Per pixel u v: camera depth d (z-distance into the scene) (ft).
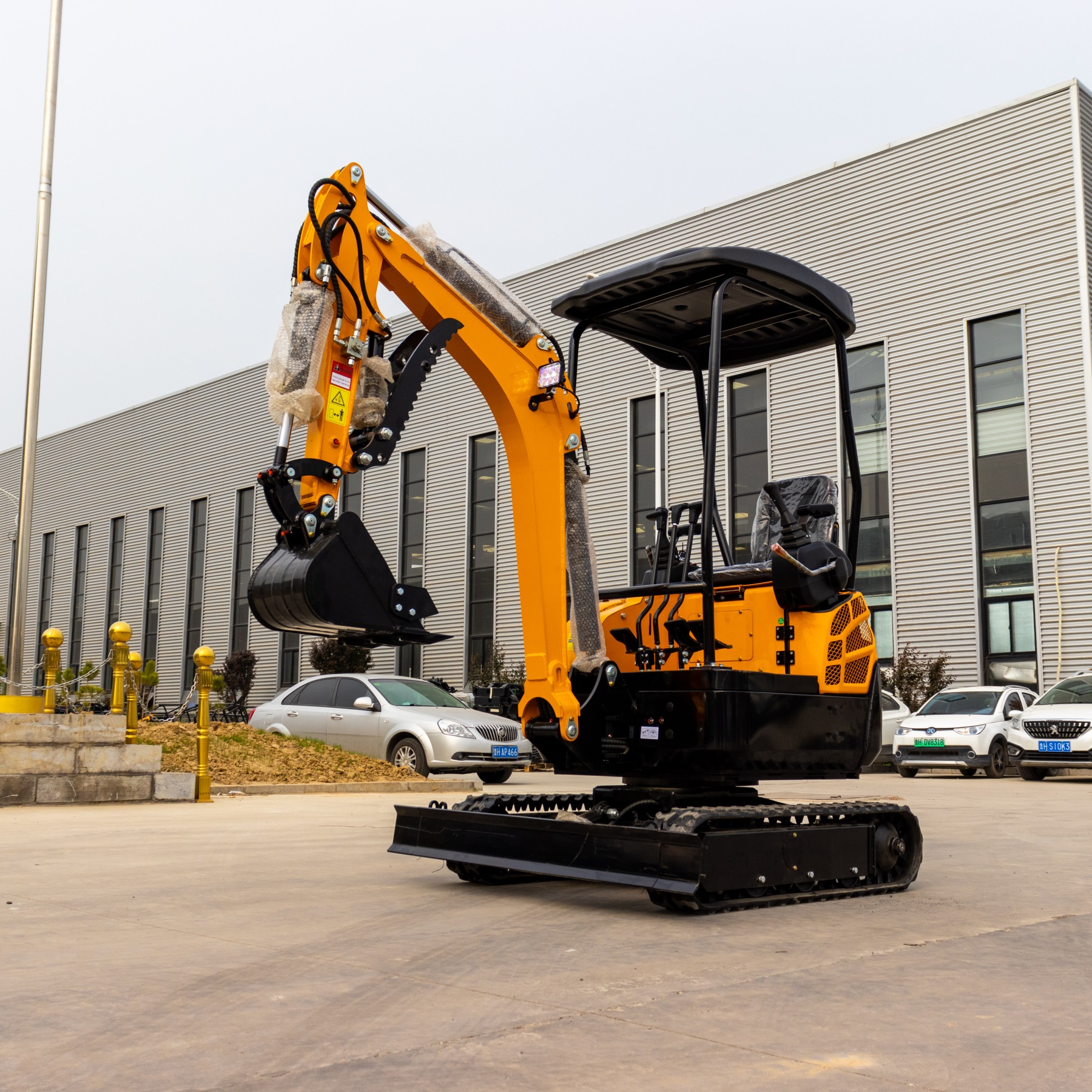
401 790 40.78
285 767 40.52
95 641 148.36
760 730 17.78
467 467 105.19
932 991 11.82
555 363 19.29
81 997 11.37
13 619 38.09
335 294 17.10
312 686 51.11
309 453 16.81
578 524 19.30
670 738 17.58
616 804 19.88
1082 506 70.38
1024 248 74.54
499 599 100.83
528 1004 11.18
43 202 41.96
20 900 17.01
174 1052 9.58
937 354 77.66
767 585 19.40
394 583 16.55
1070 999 11.57
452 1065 9.23
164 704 133.18
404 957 13.32
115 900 17.08
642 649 20.68
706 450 18.13
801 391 83.56
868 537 79.66
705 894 16.07
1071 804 37.96
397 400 17.46
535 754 64.69
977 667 73.36
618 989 11.78
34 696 36.22
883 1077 9.03
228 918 15.70
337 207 17.57
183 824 27.63
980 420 75.72
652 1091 8.64
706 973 12.57
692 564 23.03
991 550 74.23
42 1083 8.77
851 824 18.43
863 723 19.77
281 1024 10.43
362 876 19.77
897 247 80.43
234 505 130.00
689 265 18.85
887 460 79.15
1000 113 76.64
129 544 145.07
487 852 18.21
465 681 102.27
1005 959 13.46
